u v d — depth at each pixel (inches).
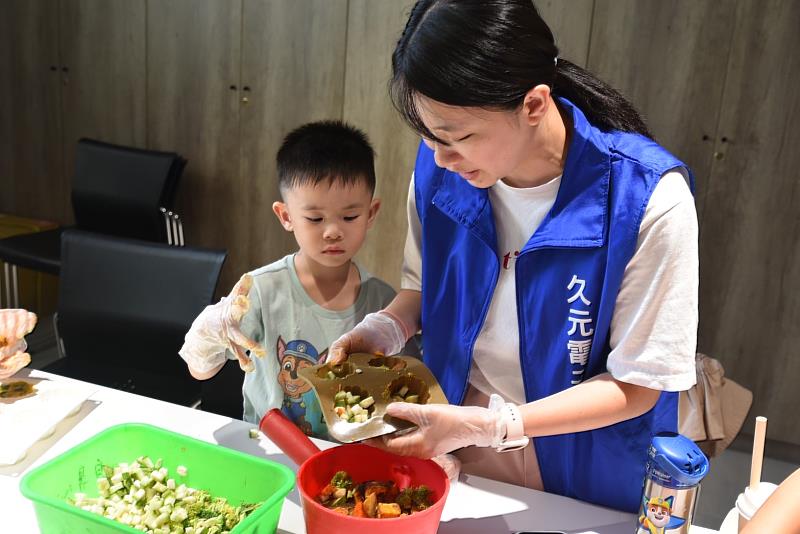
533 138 38.1
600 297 39.6
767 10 101.6
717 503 95.2
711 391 80.6
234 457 39.6
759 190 107.5
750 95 104.9
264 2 124.3
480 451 47.9
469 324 45.0
